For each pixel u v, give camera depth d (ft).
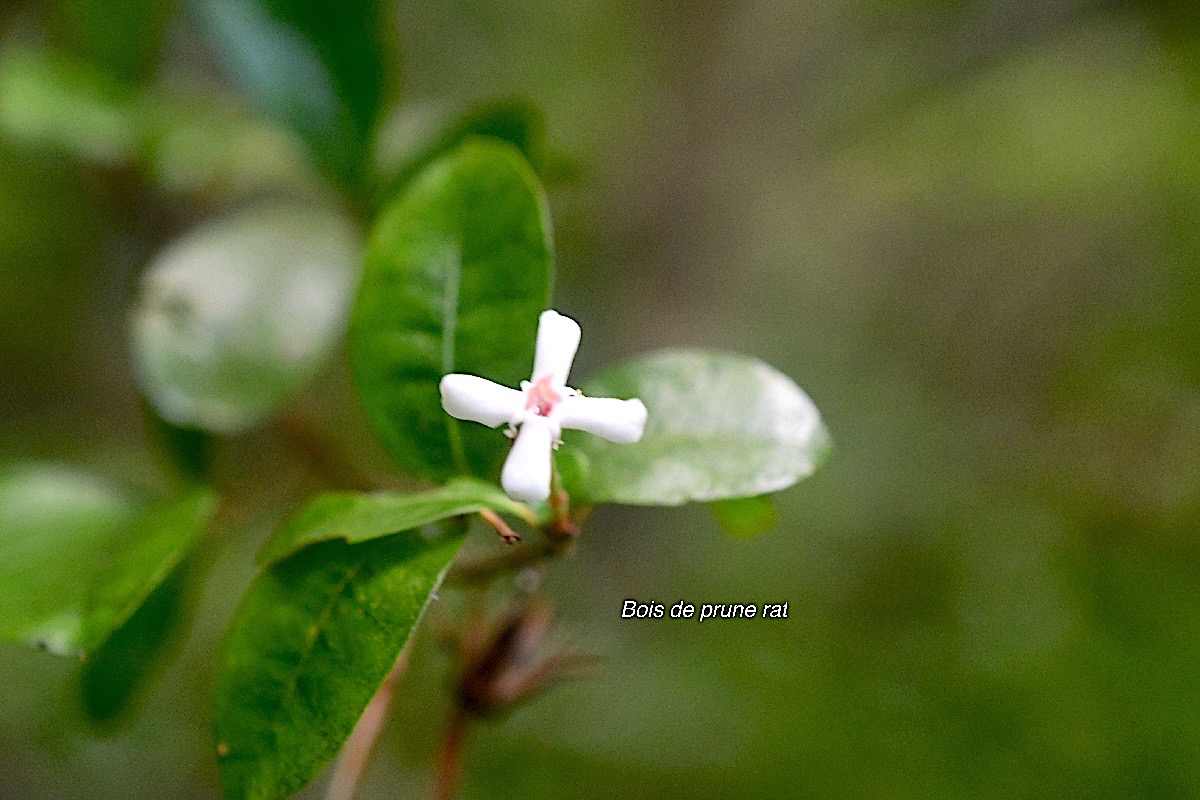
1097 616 1.50
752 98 2.13
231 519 0.91
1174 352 1.71
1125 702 1.40
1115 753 1.36
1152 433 1.69
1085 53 1.88
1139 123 1.77
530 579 0.79
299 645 0.74
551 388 0.74
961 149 1.87
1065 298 1.82
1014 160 1.82
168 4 0.98
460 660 0.80
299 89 0.92
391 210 0.78
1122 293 1.78
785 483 0.76
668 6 2.01
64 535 0.83
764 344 1.96
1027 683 1.44
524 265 0.78
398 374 0.78
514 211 0.78
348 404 1.11
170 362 0.87
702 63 2.05
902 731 1.40
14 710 1.33
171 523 0.81
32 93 0.95
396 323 0.78
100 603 0.78
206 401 0.87
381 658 0.74
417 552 0.75
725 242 2.07
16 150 1.13
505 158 0.78
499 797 1.37
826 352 1.93
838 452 1.77
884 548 1.65
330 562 0.75
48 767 1.36
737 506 0.80
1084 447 1.74
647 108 2.02
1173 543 1.61
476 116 0.88
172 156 0.97
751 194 2.08
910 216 1.96
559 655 0.80
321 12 0.91
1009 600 1.54
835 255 2.03
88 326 1.49
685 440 0.77
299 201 1.00
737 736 1.41
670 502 0.76
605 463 0.76
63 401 1.55
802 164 2.08
